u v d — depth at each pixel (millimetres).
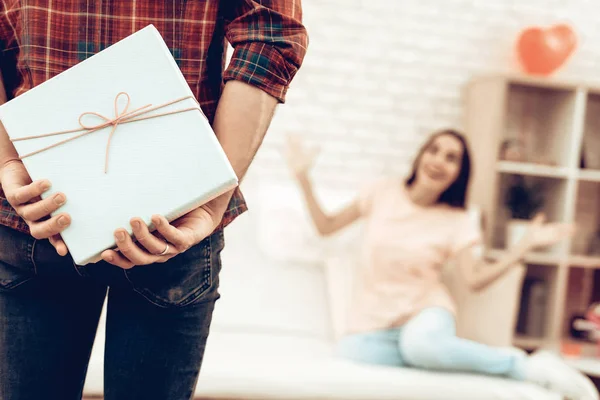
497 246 3236
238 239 2676
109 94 746
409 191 2547
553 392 1896
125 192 726
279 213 2713
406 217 2455
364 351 2162
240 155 782
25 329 813
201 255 821
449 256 2443
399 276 2359
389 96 3213
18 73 836
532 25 3309
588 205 3398
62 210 734
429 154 2480
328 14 3170
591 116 3410
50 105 753
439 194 2521
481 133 3057
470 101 3168
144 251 727
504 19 3305
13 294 819
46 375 826
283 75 795
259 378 1813
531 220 3105
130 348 810
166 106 735
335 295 2533
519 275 2447
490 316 2434
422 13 3238
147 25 798
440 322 2148
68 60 800
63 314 833
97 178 735
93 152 740
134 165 731
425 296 2332
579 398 1856
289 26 800
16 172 768
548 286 3090
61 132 746
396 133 3217
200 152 721
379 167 3201
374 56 3203
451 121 3262
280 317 2471
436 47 3254
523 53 3154
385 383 1852
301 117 3150
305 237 2703
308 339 2408
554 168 3025
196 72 819
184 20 803
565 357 2553
